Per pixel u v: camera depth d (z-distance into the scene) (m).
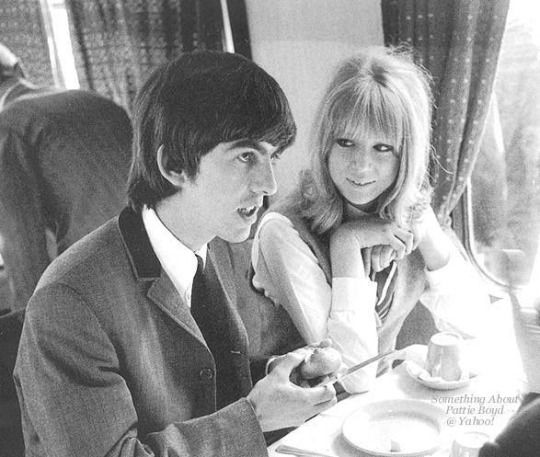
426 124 1.52
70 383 0.82
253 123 0.85
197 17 2.29
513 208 1.93
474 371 1.27
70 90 1.61
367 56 1.54
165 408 0.92
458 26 1.77
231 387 1.07
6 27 2.45
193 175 0.87
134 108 0.91
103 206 1.58
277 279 1.50
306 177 1.53
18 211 1.53
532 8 1.81
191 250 0.97
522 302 0.96
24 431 0.97
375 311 1.53
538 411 0.60
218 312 1.05
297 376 1.04
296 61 2.05
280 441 1.06
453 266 1.60
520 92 1.88
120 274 0.88
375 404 1.12
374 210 1.56
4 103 1.57
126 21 2.34
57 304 0.83
